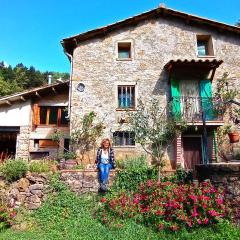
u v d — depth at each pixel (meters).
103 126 14.84
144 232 8.01
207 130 15.08
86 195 10.19
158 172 10.56
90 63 15.70
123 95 15.54
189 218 8.01
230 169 8.73
